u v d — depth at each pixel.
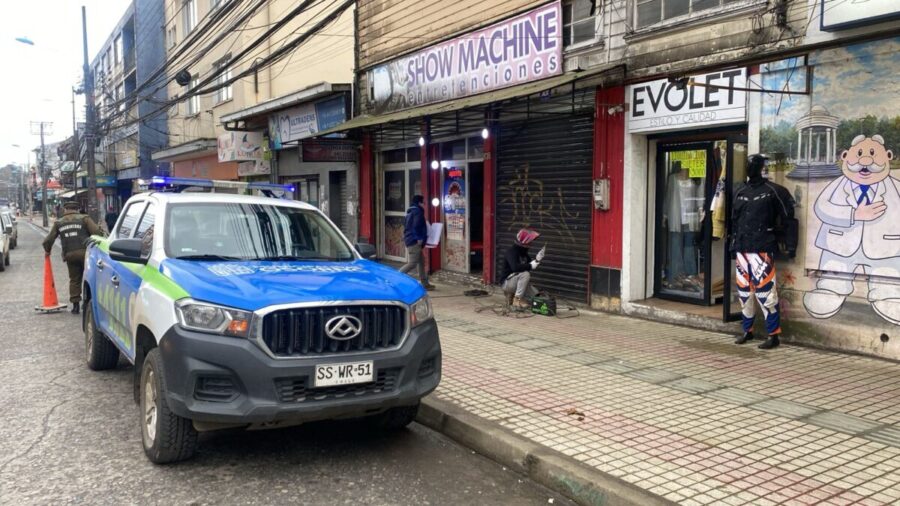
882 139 6.15
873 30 6.11
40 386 6.36
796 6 6.76
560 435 4.62
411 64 13.25
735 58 7.36
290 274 4.51
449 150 13.02
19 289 14.04
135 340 4.81
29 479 4.17
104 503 3.83
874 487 3.74
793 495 3.65
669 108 8.13
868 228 6.30
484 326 8.56
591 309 9.48
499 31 10.83
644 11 8.51
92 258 7.10
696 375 6.07
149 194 6.22
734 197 7.14
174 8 29.88
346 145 15.16
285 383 3.93
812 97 6.67
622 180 8.88
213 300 3.98
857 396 5.36
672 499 3.61
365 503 3.88
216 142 23.62
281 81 19.61
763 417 4.93
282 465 4.45
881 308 6.27
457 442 4.95
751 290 7.00
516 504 3.92
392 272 5.04
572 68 9.52
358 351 4.14
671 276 9.05
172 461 4.36
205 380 3.91
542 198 10.34
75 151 38.66
